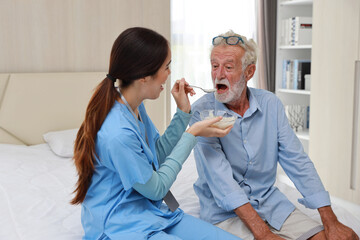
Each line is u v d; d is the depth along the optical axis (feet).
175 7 11.67
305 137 10.98
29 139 9.15
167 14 11.10
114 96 3.90
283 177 11.35
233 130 4.84
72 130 9.14
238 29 12.59
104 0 10.15
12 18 9.12
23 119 9.07
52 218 5.27
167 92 11.51
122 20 10.46
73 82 9.66
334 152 9.71
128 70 3.85
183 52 11.90
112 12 10.29
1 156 7.70
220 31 12.34
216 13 12.22
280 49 11.90
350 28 9.02
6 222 5.10
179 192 6.29
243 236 4.43
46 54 9.59
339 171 9.62
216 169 4.59
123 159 3.65
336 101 9.53
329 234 4.31
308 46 10.58
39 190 6.30
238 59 4.71
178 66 11.91
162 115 11.35
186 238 4.06
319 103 10.01
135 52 3.82
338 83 9.44
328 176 9.93
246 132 4.85
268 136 4.95
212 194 4.94
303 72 11.48
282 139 4.94
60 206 5.70
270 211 4.73
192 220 4.21
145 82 3.96
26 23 9.29
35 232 4.80
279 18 11.67
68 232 4.84
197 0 11.91
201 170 4.82
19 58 9.31
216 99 4.89
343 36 9.21
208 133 4.38
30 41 9.38
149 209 4.08
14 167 7.26
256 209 4.69
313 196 4.58
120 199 3.91
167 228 4.19
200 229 4.09
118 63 3.87
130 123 3.86
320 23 9.78
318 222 5.13
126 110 3.95
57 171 7.30
